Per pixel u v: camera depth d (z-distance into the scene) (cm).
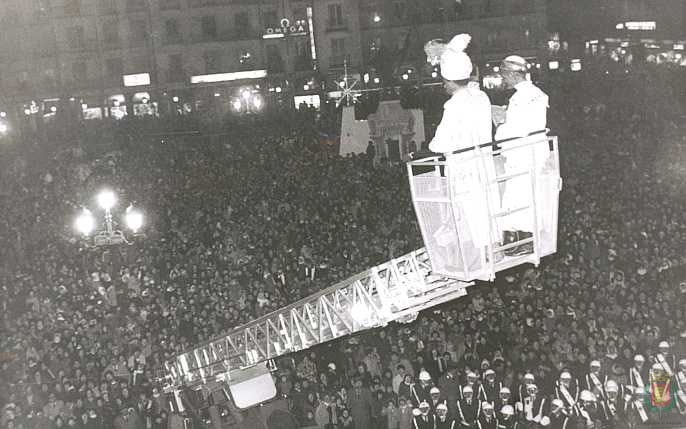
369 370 1961
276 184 3922
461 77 683
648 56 7438
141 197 3988
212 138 5531
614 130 4647
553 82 6300
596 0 8150
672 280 2250
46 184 4534
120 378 2072
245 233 3216
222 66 7319
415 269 848
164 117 6206
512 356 1898
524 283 2231
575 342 1895
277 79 7275
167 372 1789
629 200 3159
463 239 648
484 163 636
